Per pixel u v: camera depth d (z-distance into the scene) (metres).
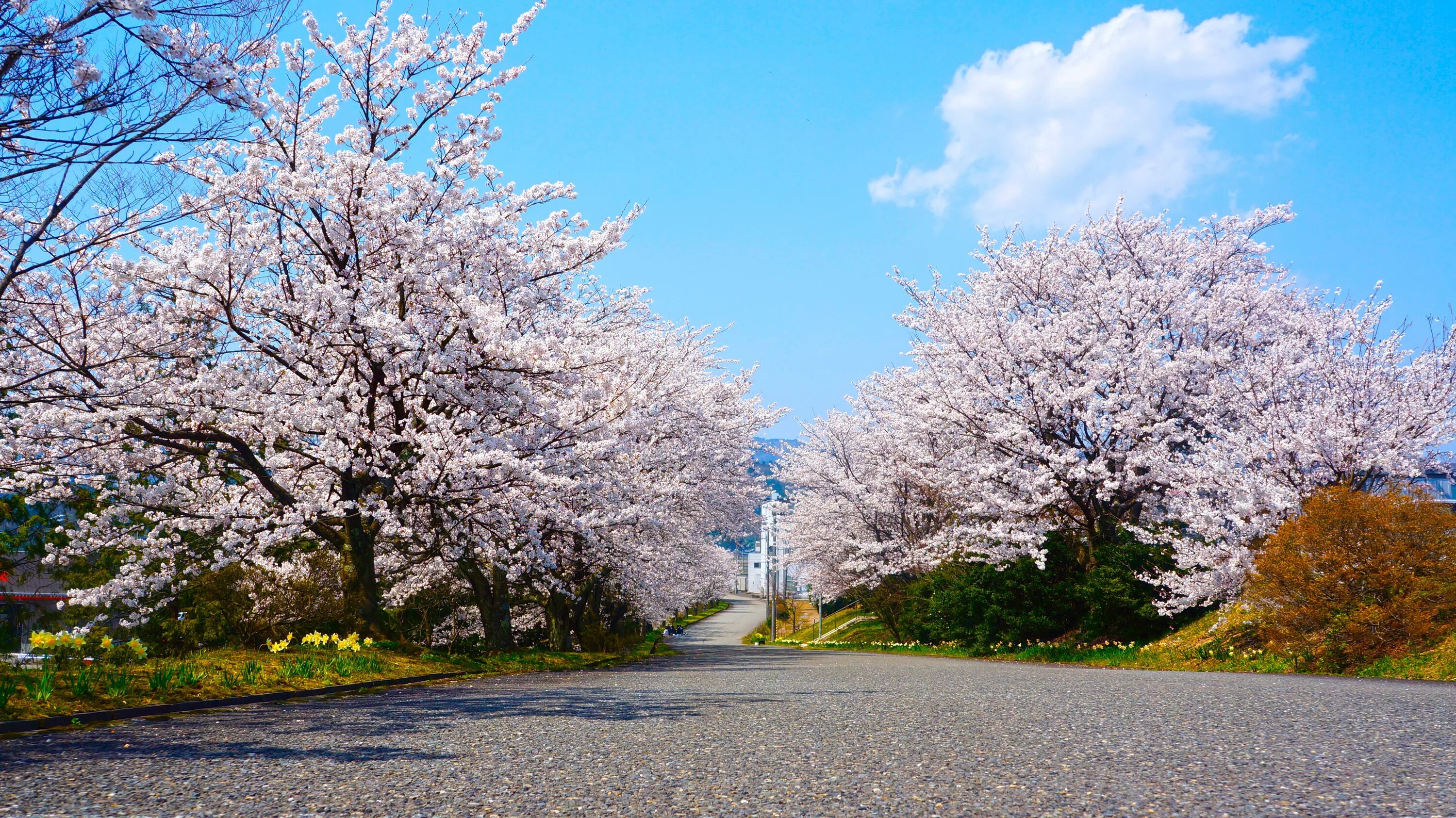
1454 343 18.92
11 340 11.76
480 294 14.74
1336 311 22.39
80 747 6.03
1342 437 17.02
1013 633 23.92
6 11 7.10
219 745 6.07
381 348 12.95
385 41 14.34
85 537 13.68
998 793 4.30
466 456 13.37
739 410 28.86
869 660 23.23
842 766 5.06
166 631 18.78
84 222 10.25
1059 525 25.45
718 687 11.48
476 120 14.88
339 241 13.62
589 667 20.28
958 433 24.39
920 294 26.06
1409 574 13.22
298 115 13.88
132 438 12.94
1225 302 23.70
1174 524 22.48
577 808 4.08
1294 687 10.61
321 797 4.32
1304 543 14.33
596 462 15.82
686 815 3.94
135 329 12.30
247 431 13.62
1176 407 23.20
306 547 18.22
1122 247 26.02
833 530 36.66
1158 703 8.49
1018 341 22.91
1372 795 4.19
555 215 15.72
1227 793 4.25
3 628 21.73
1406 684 10.94
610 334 20.86
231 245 13.10
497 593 22.23
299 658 12.25
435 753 5.66
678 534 28.14
